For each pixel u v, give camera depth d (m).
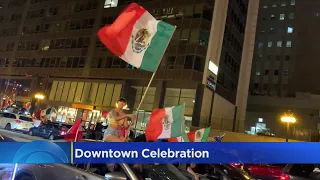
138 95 36.34
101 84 37.69
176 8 35.88
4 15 54.81
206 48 33.38
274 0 63.97
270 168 13.49
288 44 60.53
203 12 34.16
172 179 4.72
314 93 55.66
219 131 30.58
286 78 58.84
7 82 49.38
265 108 52.34
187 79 32.47
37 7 50.19
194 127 29.94
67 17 45.38
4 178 5.35
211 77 33.62
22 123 22.78
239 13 42.81
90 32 41.75
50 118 30.38
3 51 52.47
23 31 50.66
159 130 6.63
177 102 33.25
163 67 34.16
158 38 5.48
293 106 50.50
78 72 40.75
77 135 7.26
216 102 35.94
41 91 43.47
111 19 40.66
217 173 6.02
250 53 44.69
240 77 43.75
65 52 43.31
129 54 5.34
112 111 5.46
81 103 38.47
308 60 57.88
